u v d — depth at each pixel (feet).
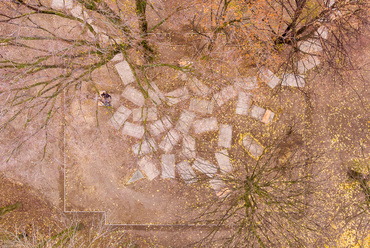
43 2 32.37
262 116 33.04
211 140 33.14
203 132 33.14
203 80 32.45
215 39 28.27
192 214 32.91
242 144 33.04
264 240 32.32
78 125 33.04
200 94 32.86
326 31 31.83
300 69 33.01
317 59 32.76
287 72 32.58
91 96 32.73
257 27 25.89
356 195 32.73
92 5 20.90
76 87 23.38
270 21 27.68
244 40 28.09
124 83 32.96
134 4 29.14
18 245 25.99
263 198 25.21
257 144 32.94
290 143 32.99
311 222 29.76
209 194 32.91
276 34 26.32
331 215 32.63
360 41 31.42
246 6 27.50
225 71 31.53
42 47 32.01
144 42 26.81
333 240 32.48
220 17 26.27
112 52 23.20
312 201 32.58
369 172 30.96
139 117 33.06
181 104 32.91
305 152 33.06
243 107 33.09
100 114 33.06
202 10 27.84
